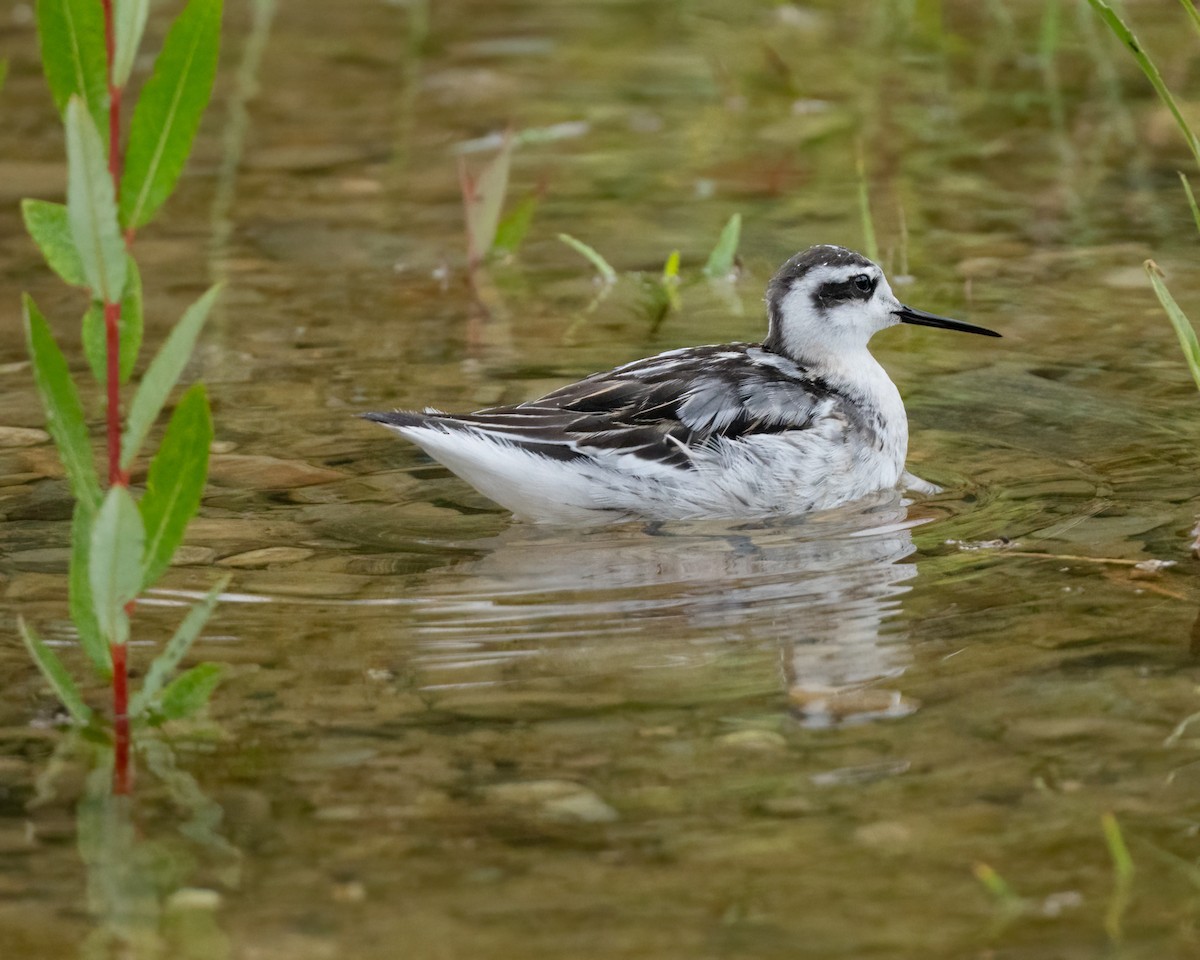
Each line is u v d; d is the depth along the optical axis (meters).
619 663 9.98
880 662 9.91
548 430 12.48
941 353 15.53
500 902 7.64
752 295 16.95
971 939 7.32
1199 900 7.56
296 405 14.27
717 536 12.22
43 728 9.29
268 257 17.77
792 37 25.50
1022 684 9.58
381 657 10.07
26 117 22.19
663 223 18.86
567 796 8.52
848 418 13.20
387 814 8.38
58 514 12.22
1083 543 11.52
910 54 24.48
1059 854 7.96
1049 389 14.60
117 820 8.35
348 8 27.58
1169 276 16.89
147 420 8.63
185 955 7.25
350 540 11.92
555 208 19.41
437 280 17.31
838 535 12.12
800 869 7.87
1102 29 24.19
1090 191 19.33
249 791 8.61
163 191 8.95
